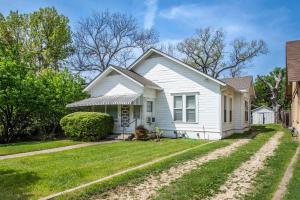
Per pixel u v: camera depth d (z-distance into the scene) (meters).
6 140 19.67
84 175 8.38
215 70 49.28
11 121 20.12
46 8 36.31
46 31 36.53
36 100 19.92
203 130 19.34
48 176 8.20
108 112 20.97
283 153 12.02
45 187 7.20
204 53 49.38
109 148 14.23
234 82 25.41
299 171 8.63
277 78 52.16
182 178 8.01
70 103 21.47
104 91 21.25
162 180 7.88
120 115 20.41
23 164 10.04
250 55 49.03
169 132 20.56
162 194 6.65
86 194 6.59
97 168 9.25
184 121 20.08
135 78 19.70
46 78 22.16
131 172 8.51
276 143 15.72
